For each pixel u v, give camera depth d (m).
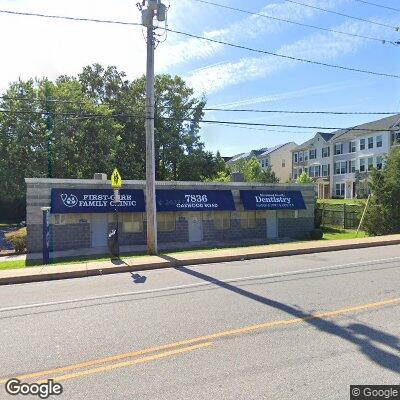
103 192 20.58
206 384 4.55
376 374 4.73
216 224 23.53
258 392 4.34
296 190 25.72
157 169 41.94
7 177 35.06
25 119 34.38
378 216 24.06
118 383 4.65
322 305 7.63
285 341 5.80
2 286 10.78
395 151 24.83
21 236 19.88
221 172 41.59
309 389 4.39
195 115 42.03
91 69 42.00
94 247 20.62
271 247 16.41
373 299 7.98
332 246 16.44
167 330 6.40
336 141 56.75
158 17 15.06
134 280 10.81
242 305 7.75
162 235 22.27
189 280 10.49
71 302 8.47
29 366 5.20
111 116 35.47
